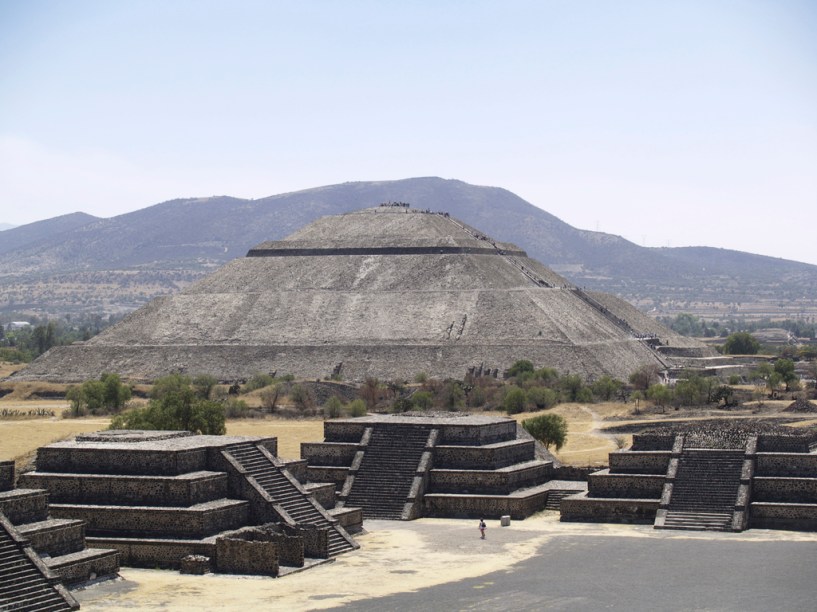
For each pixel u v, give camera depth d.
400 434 147.50
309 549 115.19
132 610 95.12
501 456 145.25
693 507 131.00
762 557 113.06
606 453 180.62
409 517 137.12
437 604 97.06
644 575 106.38
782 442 137.00
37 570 98.00
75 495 118.19
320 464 148.00
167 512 113.75
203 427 169.50
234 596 100.06
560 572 108.19
